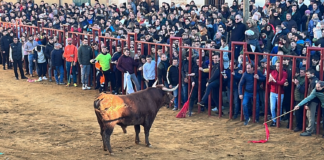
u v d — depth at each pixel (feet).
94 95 51.21
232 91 39.81
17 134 34.88
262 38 45.93
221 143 32.81
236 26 44.11
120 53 49.34
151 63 45.24
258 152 30.58
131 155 29.73
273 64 41.04
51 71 62.49
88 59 53.57
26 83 58.70
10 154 29.55
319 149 31.19
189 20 56.80
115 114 28.94
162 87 32.09
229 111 43.29
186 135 34.99
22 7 90.89
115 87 52.06
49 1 108.68
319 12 51.98
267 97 37.73
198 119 40.52
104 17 72.90
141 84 47.29
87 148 31.19
